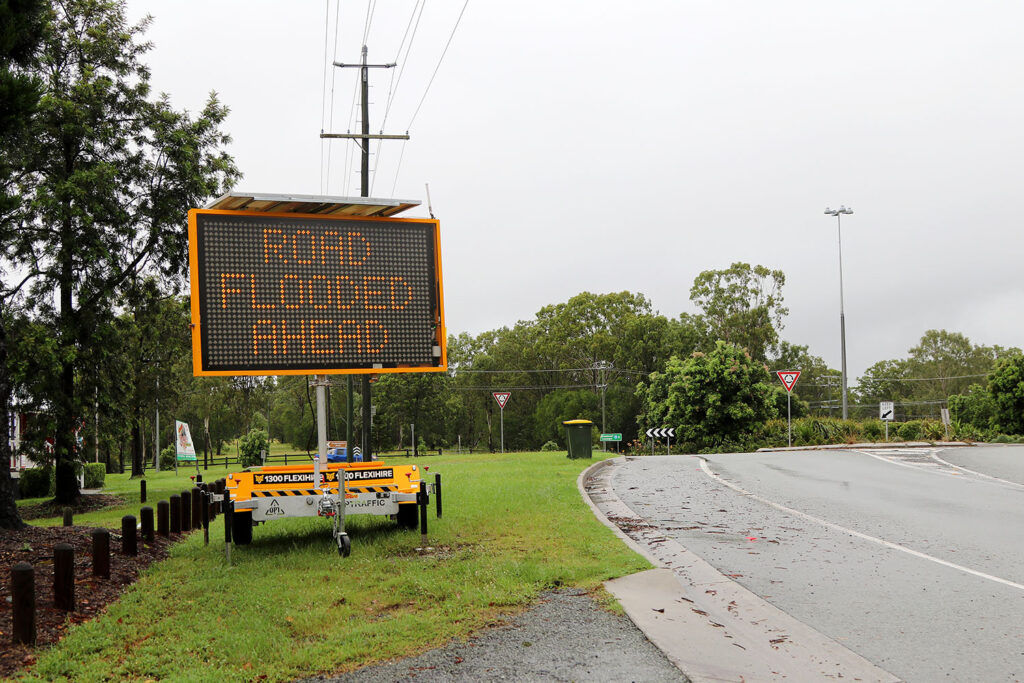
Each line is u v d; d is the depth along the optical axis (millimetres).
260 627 7180
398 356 10922
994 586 8203
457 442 100500
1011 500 14414
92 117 23391
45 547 10477
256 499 10758
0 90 10570
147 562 10602
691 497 15305
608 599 7586
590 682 5543
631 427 81375
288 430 117125
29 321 22641
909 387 106062
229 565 9953
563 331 83250
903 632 6734
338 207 10695
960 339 103250
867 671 5797
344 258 10781
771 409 45812
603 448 64688
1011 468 20516
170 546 12258
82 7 24094
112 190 23125
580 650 6227
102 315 23812
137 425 32688
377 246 10945
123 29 25047
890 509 13430
